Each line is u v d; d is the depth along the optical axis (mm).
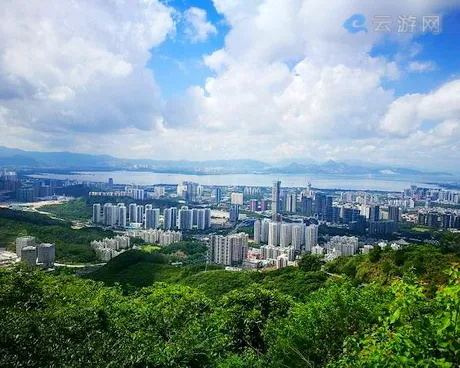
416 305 5109
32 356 8023
